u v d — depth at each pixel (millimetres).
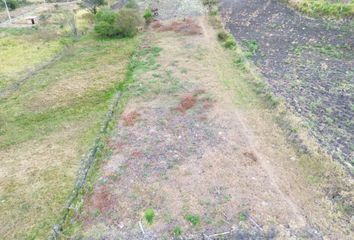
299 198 9766
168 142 12820
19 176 11930
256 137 12672
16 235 9570
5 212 10398
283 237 8594
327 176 10375
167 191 10414
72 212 10055
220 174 10938
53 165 12336
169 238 8852
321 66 17469
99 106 16312
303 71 17219
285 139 12367
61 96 17609
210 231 8938
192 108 15039
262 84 16094
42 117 15750
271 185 10312
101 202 10219
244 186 10359
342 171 10297
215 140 12680
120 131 13906
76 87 18500
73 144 13500
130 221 9469
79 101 16969
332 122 12844
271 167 11086
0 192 11242
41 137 14195
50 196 10891
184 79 17984
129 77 19188
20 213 10328
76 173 11828
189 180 10781
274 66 18188
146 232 9062
